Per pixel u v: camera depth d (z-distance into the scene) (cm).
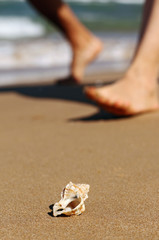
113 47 554
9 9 938
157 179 102
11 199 96
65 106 185
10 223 84
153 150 120
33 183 103
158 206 91
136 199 94
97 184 101
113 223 82
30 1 241
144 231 78
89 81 279
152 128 139
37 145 129
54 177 106
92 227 81
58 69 409
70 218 85
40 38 598
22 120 162
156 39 152
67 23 254
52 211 90
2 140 136
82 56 264
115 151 120
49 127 148
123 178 104
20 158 119
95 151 121
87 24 889
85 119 158
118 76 321
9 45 521
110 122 150
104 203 93
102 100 146
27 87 259
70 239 76
